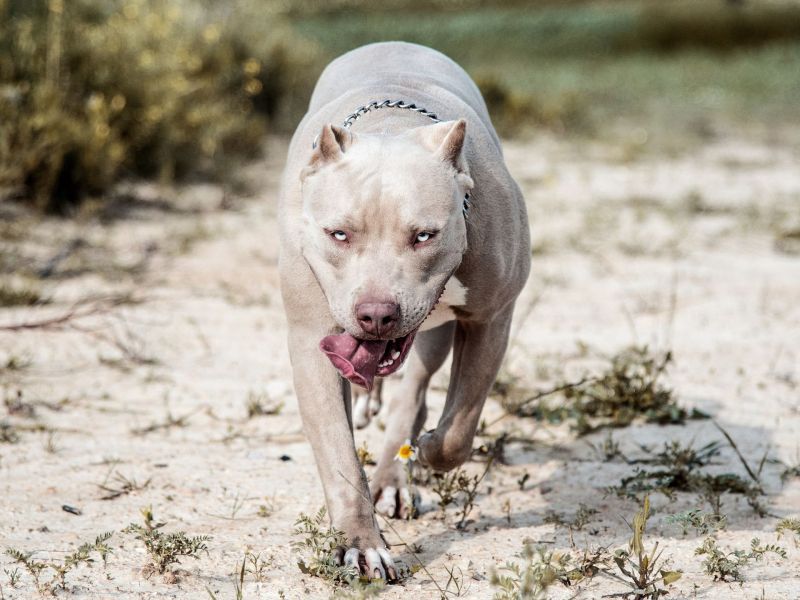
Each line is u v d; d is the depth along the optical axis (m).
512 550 4.06
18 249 8.35
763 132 17.70
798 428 5.57
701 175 13.77
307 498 4.59
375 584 3.45
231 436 5.31
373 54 5.01
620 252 9.55
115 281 7.89
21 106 9.80
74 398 5.74
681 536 4.23
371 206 3.49
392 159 3.56
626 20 31.03
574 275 8.77
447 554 4.04
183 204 10.55
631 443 5.36
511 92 17.50
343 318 3.53
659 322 7.49
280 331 7.05
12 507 4.42
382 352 3.57
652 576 3.80
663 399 5.76
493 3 40.03
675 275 8.27
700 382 6.26
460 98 4.60
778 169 14.40
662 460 4.95
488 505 4.60
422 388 4.79
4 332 6.65
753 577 3.81
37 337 6.63
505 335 4.30
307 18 35.19
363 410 5.54
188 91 11.88
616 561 3.64
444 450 4.19
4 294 7.18
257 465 4.97
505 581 3.38
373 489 4.61
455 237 3.62
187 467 4.92
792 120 19.02
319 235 3.59
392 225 3.50
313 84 15.44
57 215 9.55
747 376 6.38
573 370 6.44
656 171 13.98
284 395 5.91
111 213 9.86
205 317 7.24
